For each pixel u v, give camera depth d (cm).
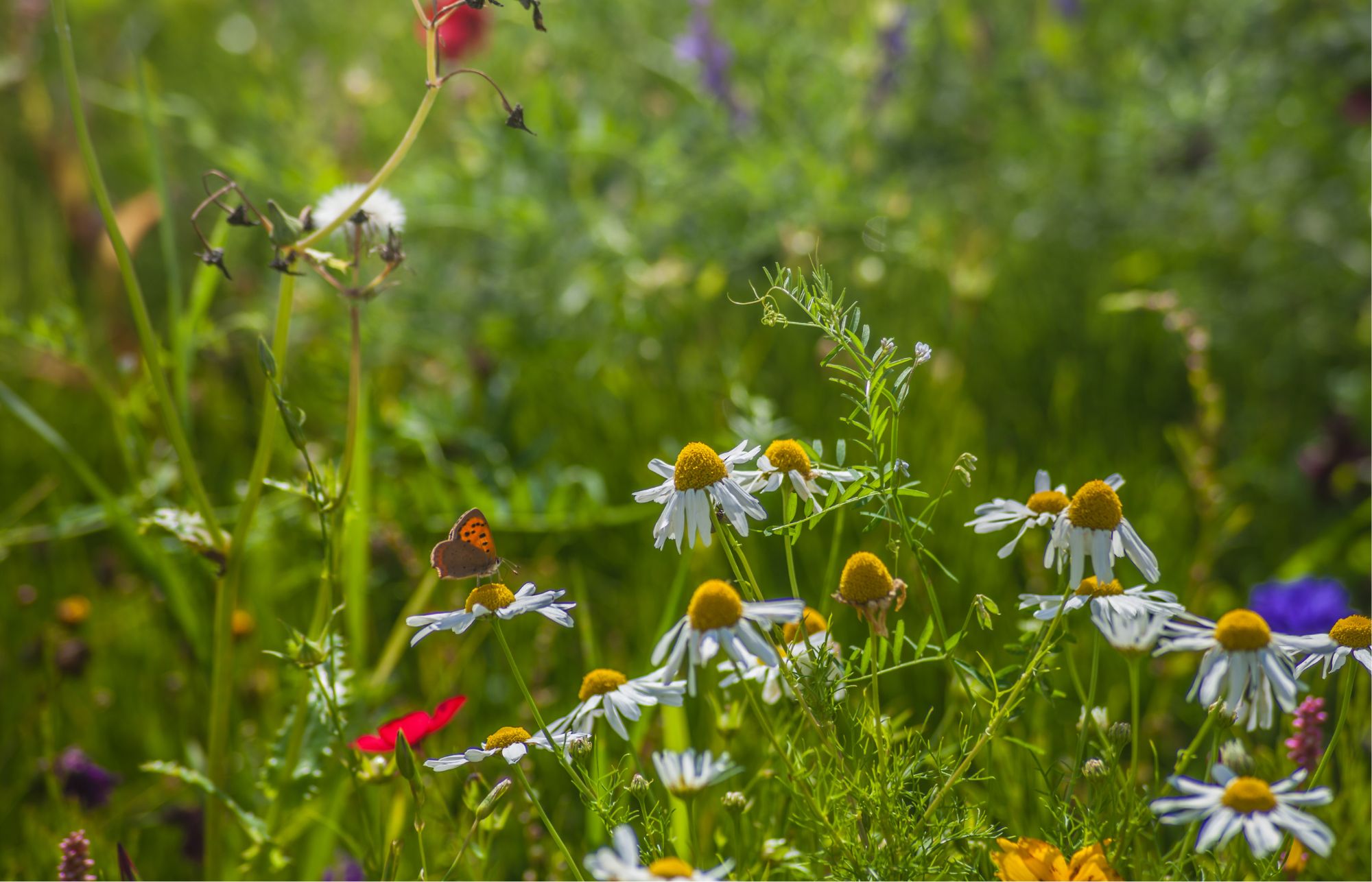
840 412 116
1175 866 69
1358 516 107
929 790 75
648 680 70
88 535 114
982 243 139
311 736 78
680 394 125
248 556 94
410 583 94
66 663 89
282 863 78
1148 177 150
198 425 120
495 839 81
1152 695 88
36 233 146
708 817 78
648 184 137
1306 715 74
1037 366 134
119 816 86
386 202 77
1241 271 146
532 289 134
